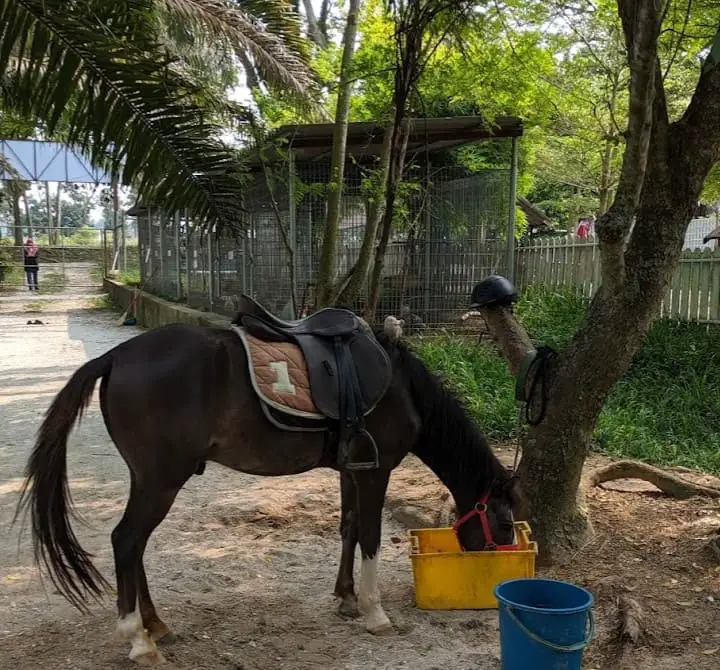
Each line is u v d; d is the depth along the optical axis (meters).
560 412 4.28
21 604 3.73
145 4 4.32
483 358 8.38
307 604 3.76
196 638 3.36
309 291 9.95
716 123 4.07
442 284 10.88
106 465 6.23
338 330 3.45
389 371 3.46
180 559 4.30
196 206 4.57
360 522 3.48
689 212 4.19
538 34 9.20
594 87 11.75
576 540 4.29
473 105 10.41
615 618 3.47
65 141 4.89
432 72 7.85
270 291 10.78
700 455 6.26
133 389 3.06
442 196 11.02
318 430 3.29
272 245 10.66
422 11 5.91
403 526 4.93
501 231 10.76
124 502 5.30
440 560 3.65
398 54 6.78
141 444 3.06
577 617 2.83
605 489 5.38
